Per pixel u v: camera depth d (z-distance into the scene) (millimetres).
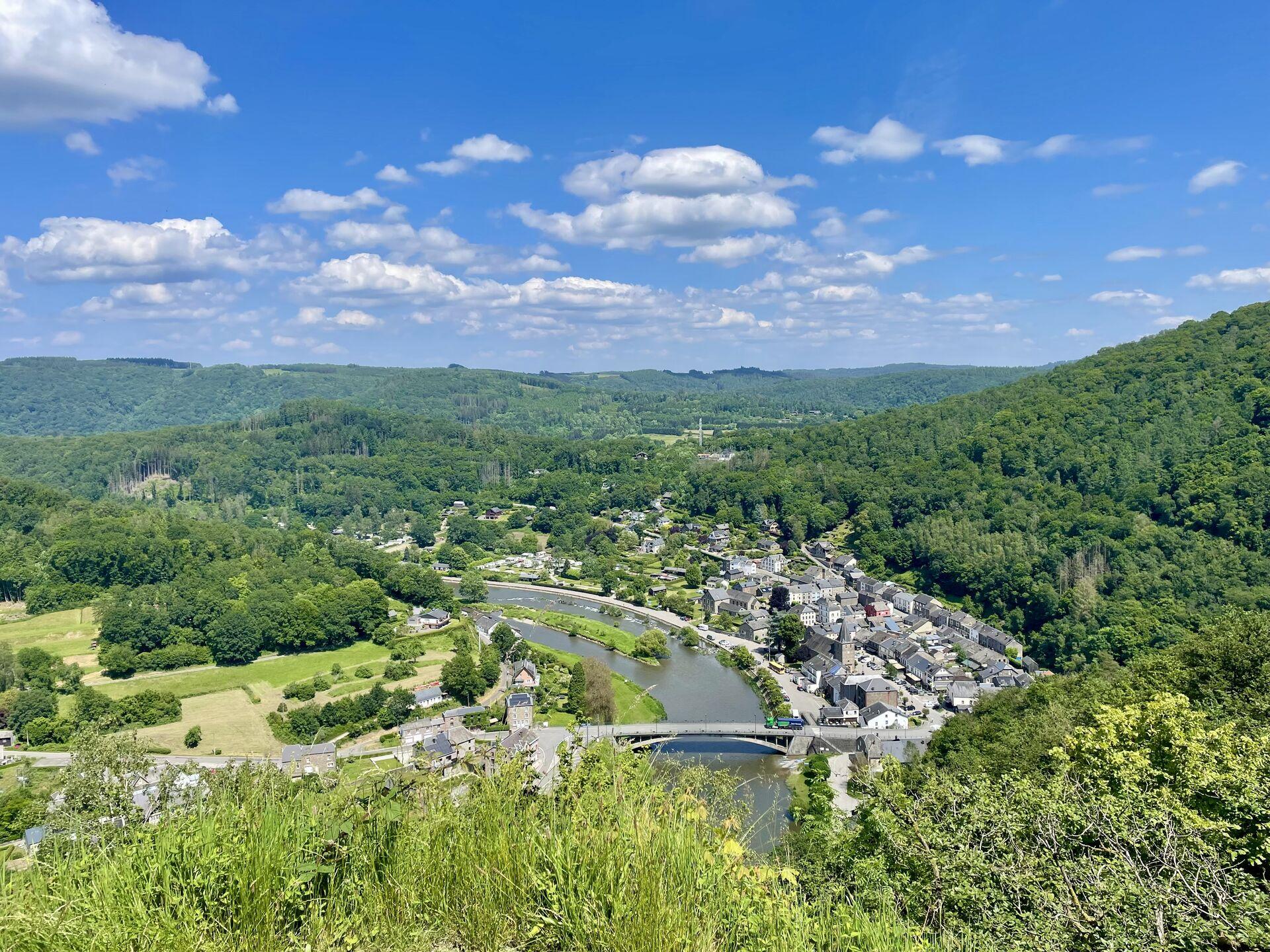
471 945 6613
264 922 6191
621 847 6938
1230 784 13047
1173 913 9773
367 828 7418
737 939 7012
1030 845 11992
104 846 6652
